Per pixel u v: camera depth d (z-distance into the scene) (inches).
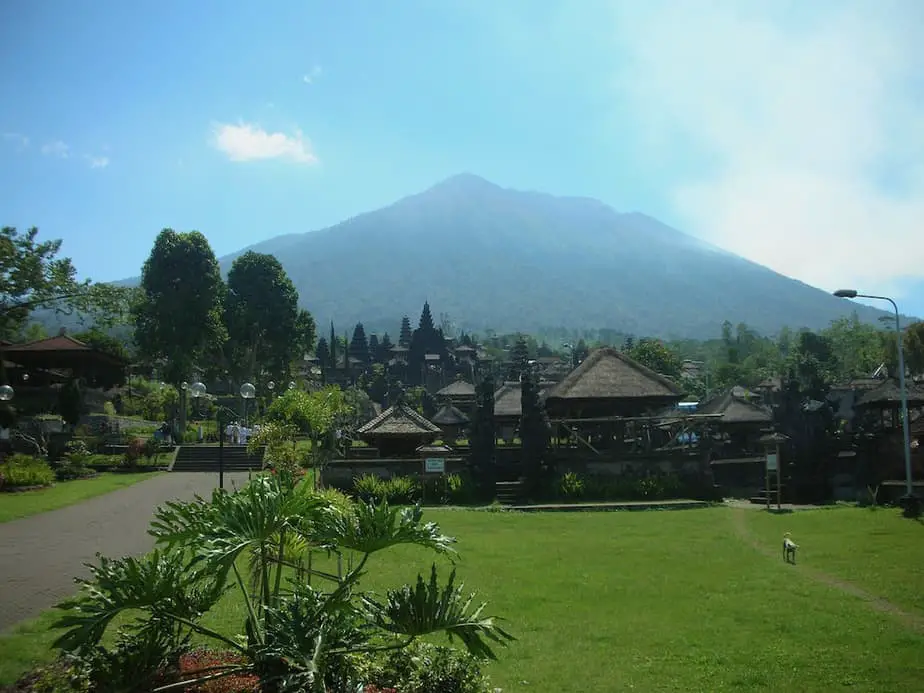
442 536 309.6
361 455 1813.5
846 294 1264.8
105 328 2236.7
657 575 719.7
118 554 687.1
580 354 4148.6
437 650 337.4
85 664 282.8
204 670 286.4
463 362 4626.0
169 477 1496.1
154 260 2502.5
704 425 1609.3
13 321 1964.8
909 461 1225.4
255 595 368.2
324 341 4699.8
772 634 512.1
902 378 1248.8
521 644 485.1
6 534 810.2
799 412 1660.9
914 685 408.2
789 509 1344.7
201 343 2551.7
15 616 471.5
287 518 299.7
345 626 294.0
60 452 1679.4
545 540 960.9
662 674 425.7
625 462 1568.7
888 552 837.8
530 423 1567.4
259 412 2288.4
